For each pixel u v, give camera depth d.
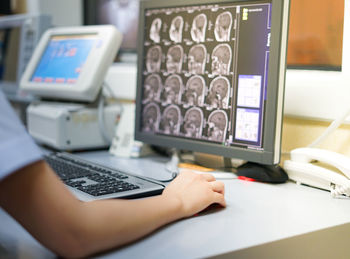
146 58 1.29
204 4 1.12
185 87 1.18
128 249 0.64
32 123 1.55
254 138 1.03
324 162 1.00
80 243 0.59
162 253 0.63
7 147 0.56
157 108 1.26
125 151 1.37
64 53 1.54
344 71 1.04
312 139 1.13
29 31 1.81
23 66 1.82
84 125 1.43
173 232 0.71
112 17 2.18
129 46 2.10
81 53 1.47
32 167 0.57
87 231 0.59
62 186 0.61
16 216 0.60
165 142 1.22
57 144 1.38
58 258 0.63
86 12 2.31
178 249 0.64
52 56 1.59
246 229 0.74
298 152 1.04
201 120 1.14
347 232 0.79
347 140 1.05
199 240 0.68
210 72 1.12
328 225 0.77
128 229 0.64
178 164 1.22
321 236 0.75
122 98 1.75
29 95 1.74
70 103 1.52
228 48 1.08
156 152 1.40
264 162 1.00
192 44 1.16
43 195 0.58
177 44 1.20
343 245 0.79
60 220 0.58
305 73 1.14
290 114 1.16
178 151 1.28
